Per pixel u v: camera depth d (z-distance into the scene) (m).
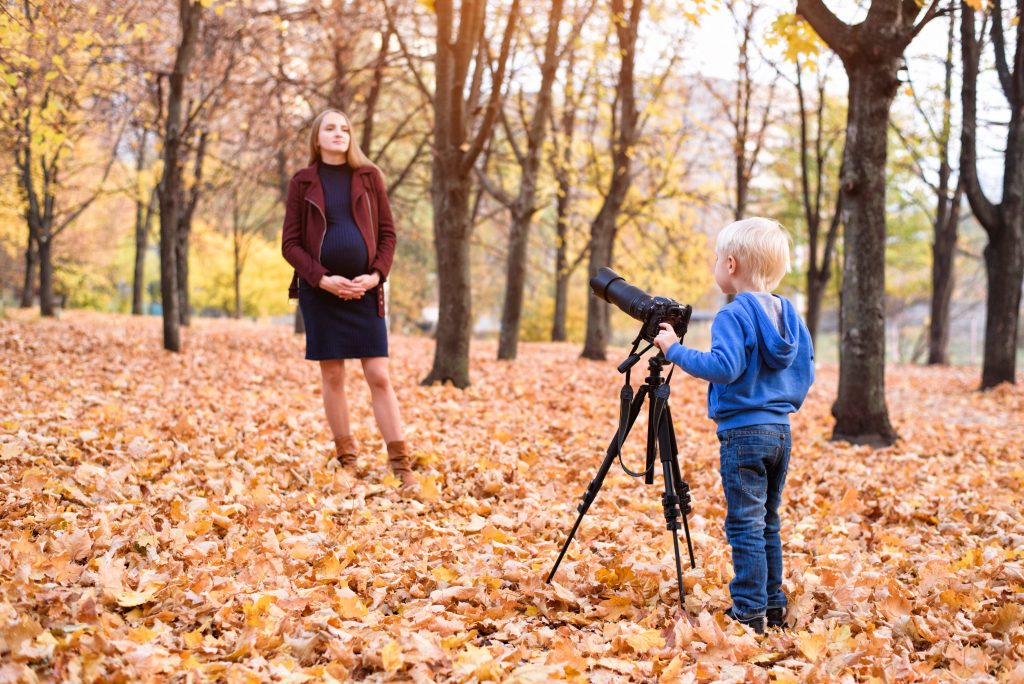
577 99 17.73
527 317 41.94
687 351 2.89
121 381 7.97
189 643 2.47
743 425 2.92
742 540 2.92
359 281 4.79
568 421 7.59
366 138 16.78
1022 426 9.16
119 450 4.93
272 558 3.28
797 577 3.46
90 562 2.97
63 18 7.30
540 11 13.59
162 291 12.26
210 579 2.97
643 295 3.12
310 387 9.20
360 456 5.38
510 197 14.49
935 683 2.40
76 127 15.27
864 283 7.58
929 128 15.66
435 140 9.74
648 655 2.66
